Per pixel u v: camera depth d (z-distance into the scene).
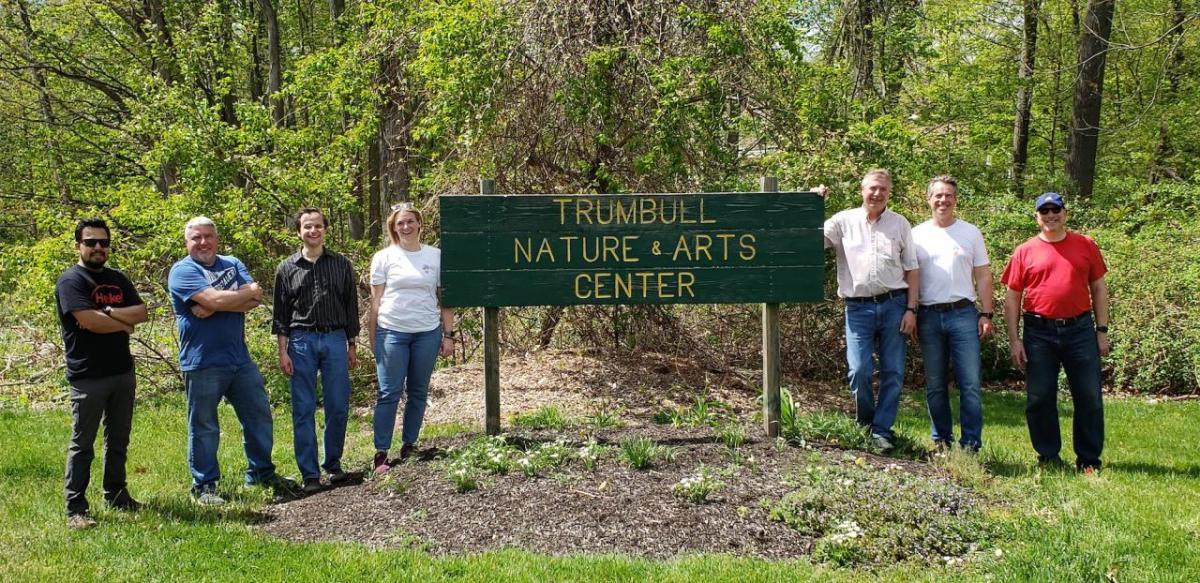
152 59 16.38
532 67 8.88
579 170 9.20
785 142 9.20
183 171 10.28
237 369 5.49
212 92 16.25
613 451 5.55
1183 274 10.18
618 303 6.01
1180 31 16.45
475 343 10.58
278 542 4.52
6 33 15.86
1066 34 17.83
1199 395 9.93
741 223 6.02
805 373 10.20
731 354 10.29
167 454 6.62
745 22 8.76
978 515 4.75
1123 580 3.98
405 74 11.67
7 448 6.64
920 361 10.46
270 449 5.73
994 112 16.50
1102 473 5.87
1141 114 16.56
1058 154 19.84
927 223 6.14
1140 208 13.53
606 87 8.73
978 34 18.08
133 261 9.52
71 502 4.85
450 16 8.74
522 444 5.84
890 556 4.29
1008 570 4.11
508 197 5.92
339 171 11.02
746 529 4.55
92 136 16.56
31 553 4.32
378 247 10.71
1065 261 5.88
